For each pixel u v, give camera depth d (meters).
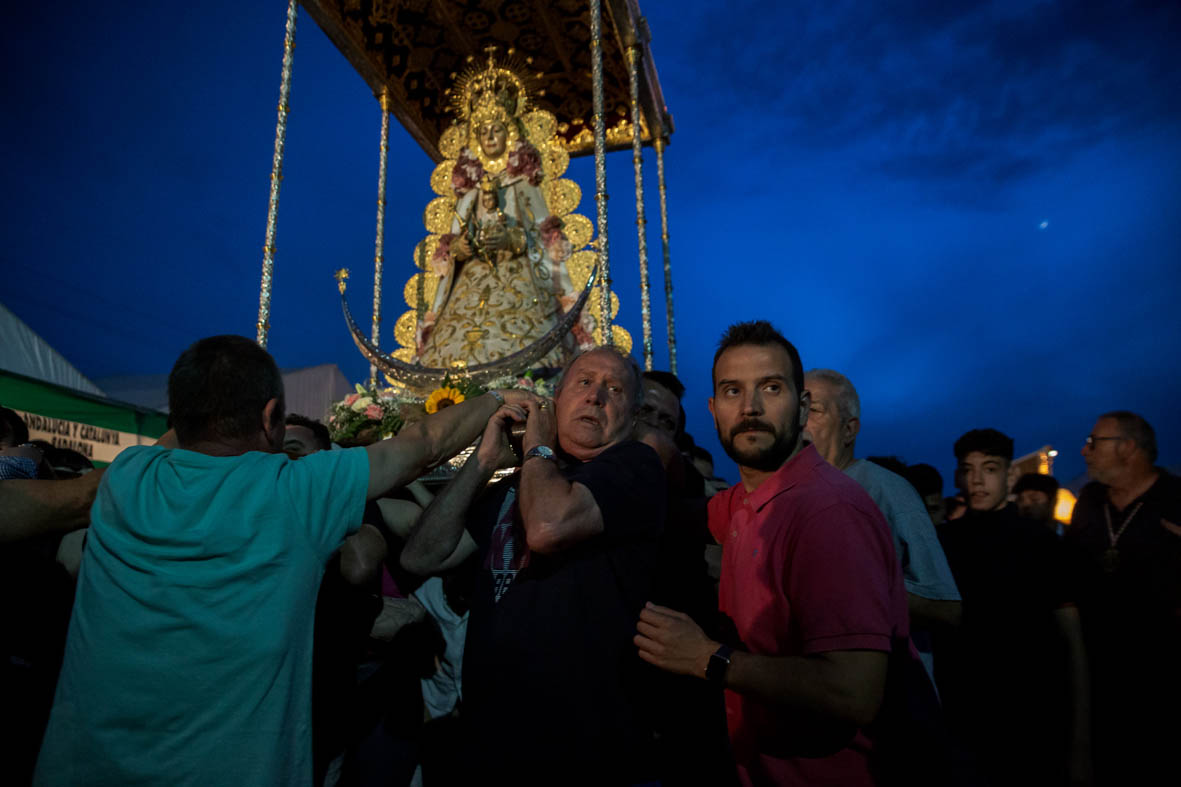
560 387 2.79
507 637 2.15
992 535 3.81
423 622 3.26
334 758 2.84
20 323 15.00
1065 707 3.47
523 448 2.38
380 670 3.21
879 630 1.72
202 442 1.99
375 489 2.01
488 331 10.52
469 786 2.08
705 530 2.73
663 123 14.52
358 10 11.79
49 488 1.98
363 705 3.14
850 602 1.74
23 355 14.93
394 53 12.88
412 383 8.85
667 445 3.21
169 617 1.71
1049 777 3.42
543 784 2.00
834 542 1.83
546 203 11.87
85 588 1.78
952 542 3.95
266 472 1.88
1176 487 4.23
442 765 2.26
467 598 2.86
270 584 1.79
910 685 1.94
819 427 3.27
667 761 2.27
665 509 2.38
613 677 2.08
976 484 4.27
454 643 3.17
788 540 1.98
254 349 2.08
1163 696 3.97
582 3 11.52
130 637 1.70
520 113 12.32
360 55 12.34
